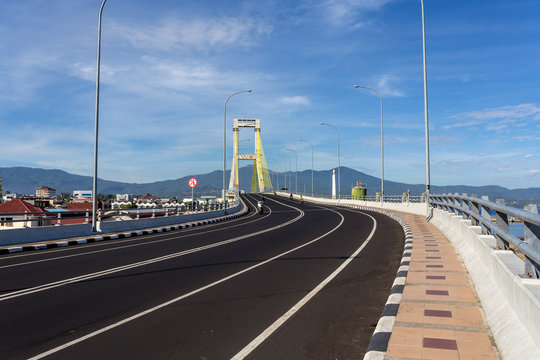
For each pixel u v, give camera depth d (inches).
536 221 154.1
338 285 343.3
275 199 3715.6
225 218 1510.8
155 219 1077.1
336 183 3245.6
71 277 389.1
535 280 168.7
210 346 206.5
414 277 315.9
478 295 257.4
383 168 1955.0
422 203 1286.9
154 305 285.3
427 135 982.4
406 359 167.2
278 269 419.5
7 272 418.9
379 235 745.0
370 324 241.4
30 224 1472.7
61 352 199.2
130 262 480.4
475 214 390.6
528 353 145.6
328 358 191.6
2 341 215.0
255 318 253.9
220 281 363.9
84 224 821.2
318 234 795.4
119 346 206.8
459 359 165.8
